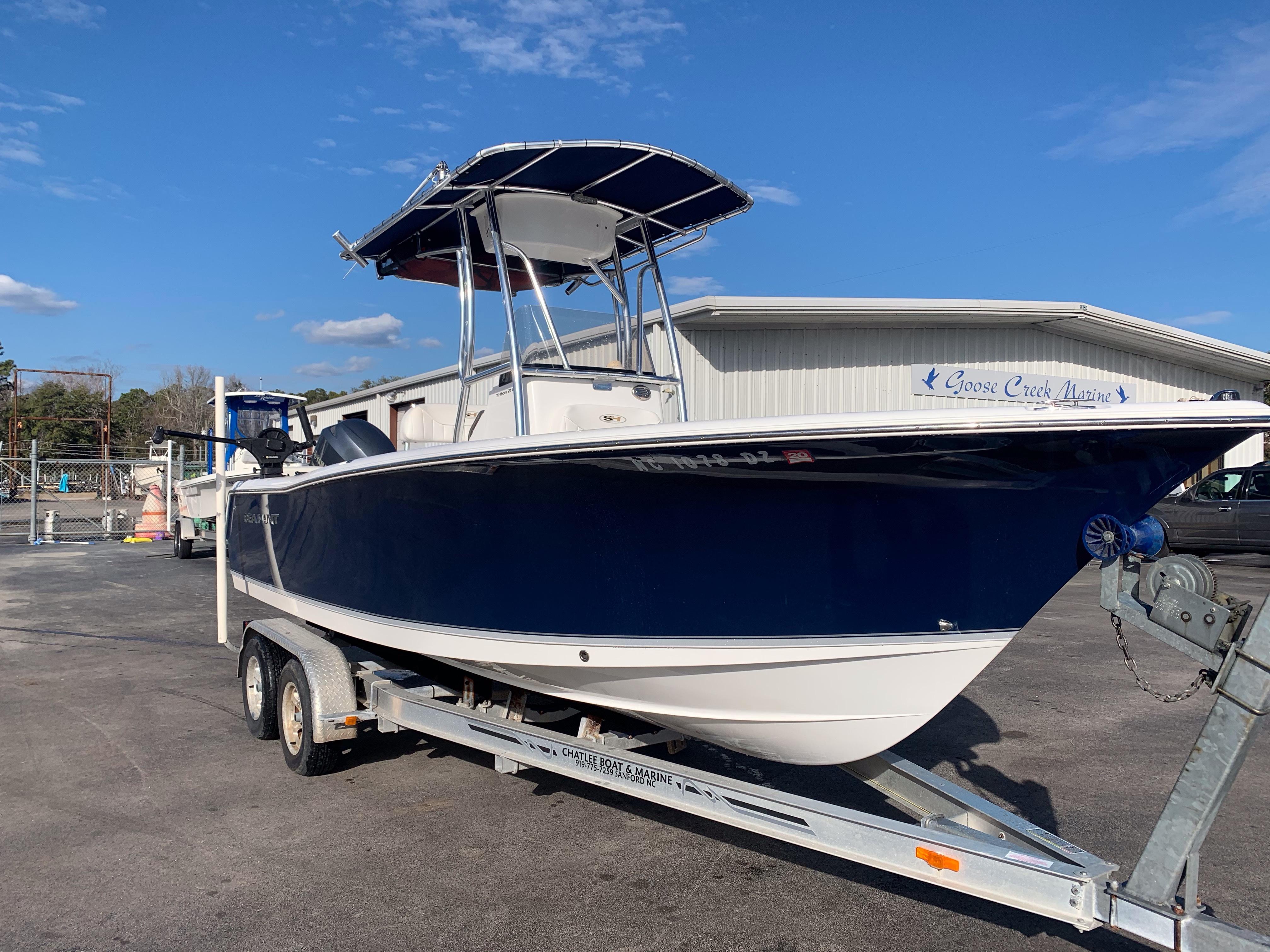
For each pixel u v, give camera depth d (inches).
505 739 145.6
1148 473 98.0
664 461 114.0
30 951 110.7
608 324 187.2
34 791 169.0
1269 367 730.2
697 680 125.6
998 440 98.3
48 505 1215.6
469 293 181.6
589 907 121.5
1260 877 127.1
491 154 155.3
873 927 115.8
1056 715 213.3
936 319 561.6
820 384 556.4
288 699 181.6
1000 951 109.6
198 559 613.9
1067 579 104.3
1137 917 87.0
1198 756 87.0
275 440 232.2
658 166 166.9
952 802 118.6
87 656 297.0
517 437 126.6
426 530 147.3
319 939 113.2
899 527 108.7
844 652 114.7
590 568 127.9
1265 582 417.1
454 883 129.1
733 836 146.2
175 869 134.2
